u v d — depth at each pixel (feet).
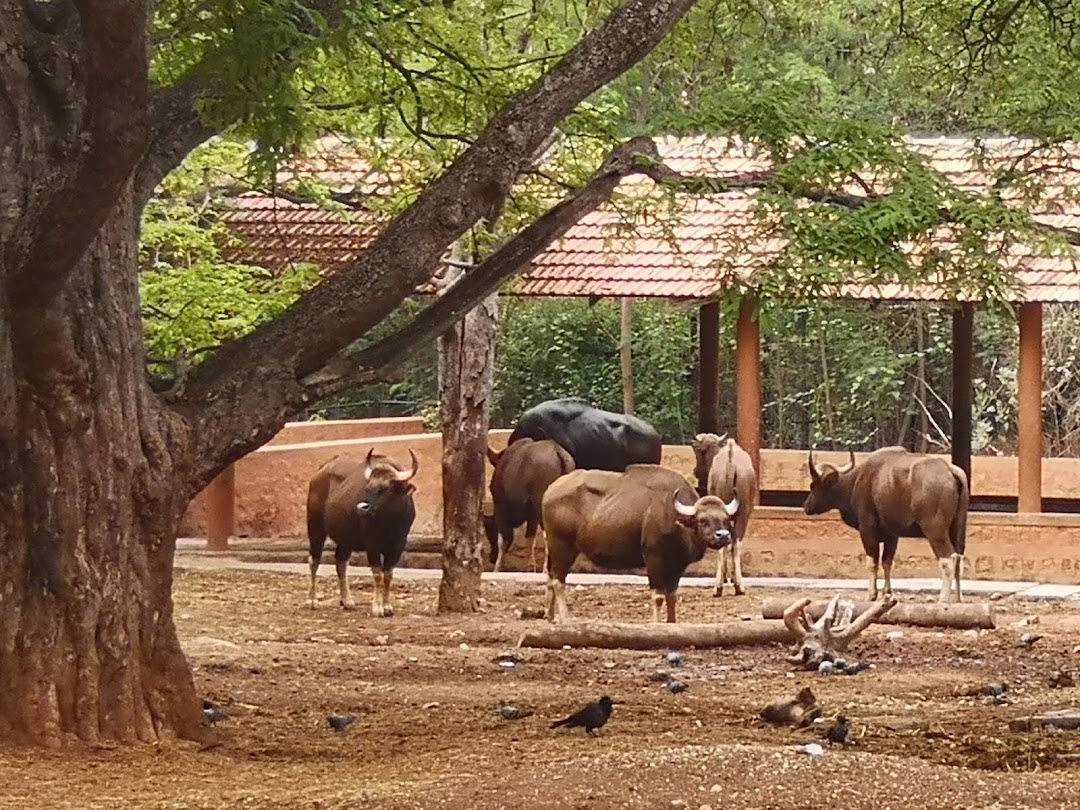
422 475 85.25
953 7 48.44
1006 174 45.14
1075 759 32.65
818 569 76.33
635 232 51.08
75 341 32.53
